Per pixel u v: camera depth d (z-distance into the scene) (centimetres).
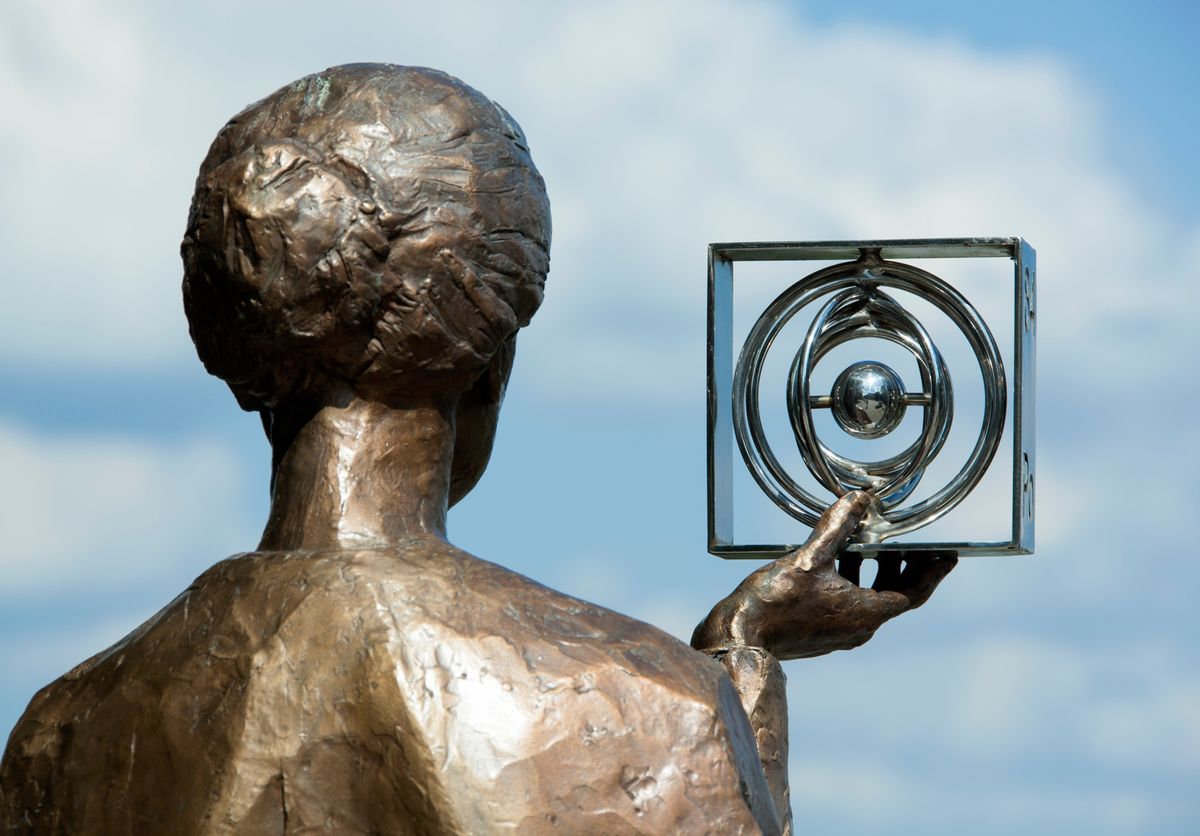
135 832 447
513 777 423
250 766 435
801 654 575
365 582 446
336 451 467
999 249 586
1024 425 586
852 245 590
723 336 597
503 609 444
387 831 427
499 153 472
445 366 466
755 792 445
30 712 477
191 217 475
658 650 445
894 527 592
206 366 483
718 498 589
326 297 458
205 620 456
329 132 465
